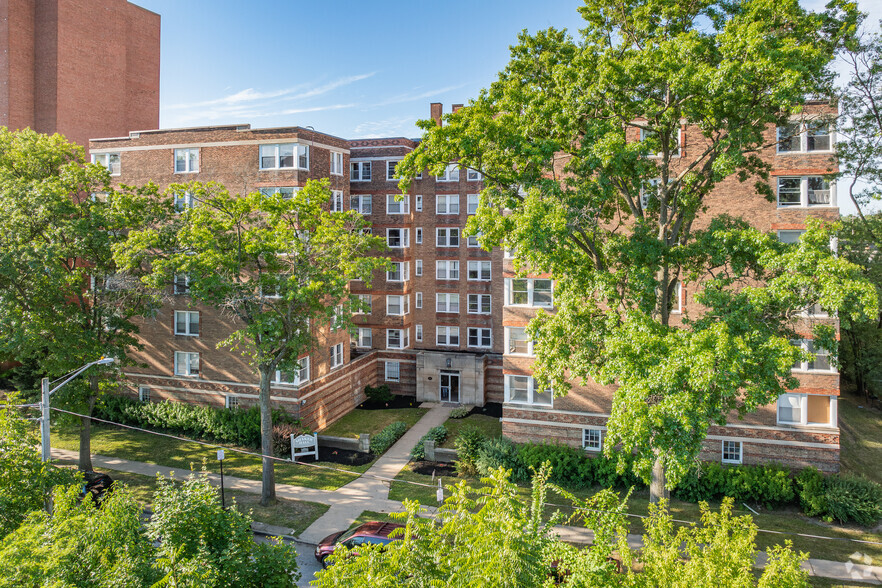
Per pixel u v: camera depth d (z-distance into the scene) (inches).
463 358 1600.6
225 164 1352.1
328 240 997.2
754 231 693.9
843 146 1016.9
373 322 1704.0
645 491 1055.6
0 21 1754.4
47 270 1032.8
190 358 1396.4
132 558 484.1
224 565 486.0
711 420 618.8
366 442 1245.1
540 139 786.2
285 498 1027.9
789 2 650.8
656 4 738.8
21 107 1797.5
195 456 1208.8
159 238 1006.4
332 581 384.8
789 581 421.4
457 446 1185.4
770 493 989.2
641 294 700.7
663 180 801.6
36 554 443.2
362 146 1691.7
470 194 1669.5
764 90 668.7
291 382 1295.5
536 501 465.1
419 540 398.3
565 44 839.7
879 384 1615.4
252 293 970.1
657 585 459.5
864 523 924.0
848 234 1338.6
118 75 2027.6
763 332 644.7
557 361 805.9
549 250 666.2
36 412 1368.1
